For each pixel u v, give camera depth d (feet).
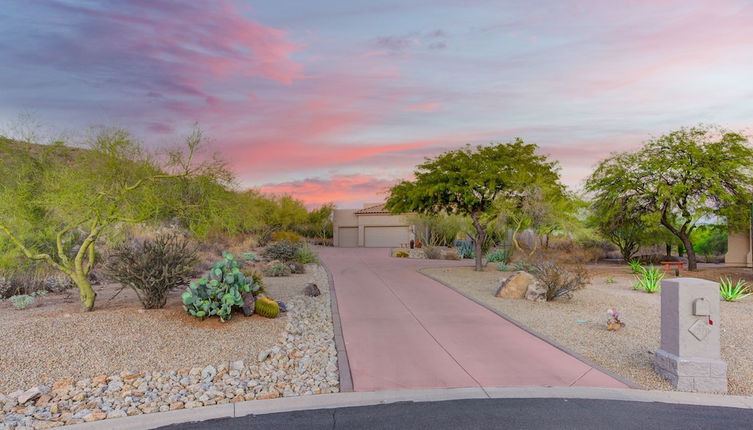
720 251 115.85
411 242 143.54
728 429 17.78
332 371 24.94
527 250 91.56
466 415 19.04
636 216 87.76
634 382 23.16
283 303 40.50
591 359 26.99
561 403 20.40
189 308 32.58
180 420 18.71
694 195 78.07
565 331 33.81
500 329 34.35
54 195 33.24
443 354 27.91
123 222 36.68
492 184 72.02
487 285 58.90
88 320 30.22
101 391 21.44
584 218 94.43
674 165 77.56
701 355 22.45
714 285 22.56
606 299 48.70
